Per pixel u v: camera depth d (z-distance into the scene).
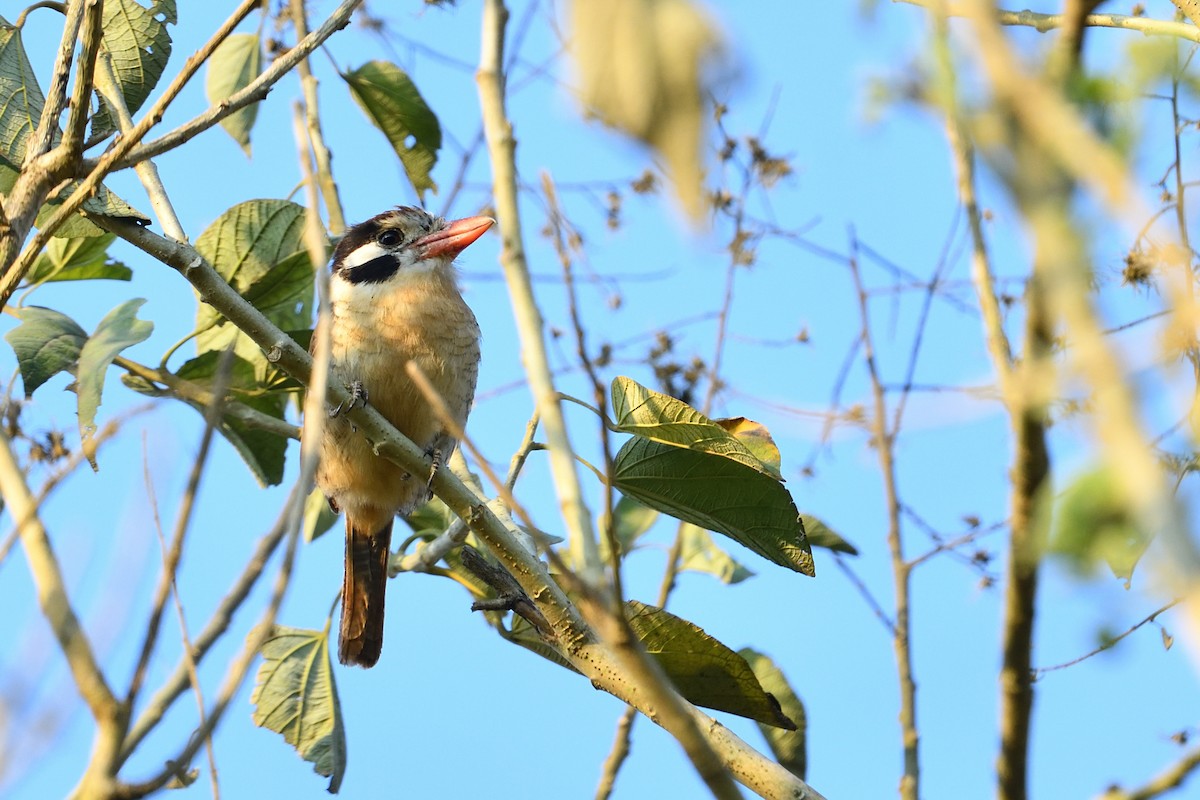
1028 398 4.13
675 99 2.20
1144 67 3.48
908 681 8.35
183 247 6.92
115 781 3.85
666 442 7.09
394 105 10.00
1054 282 3.02
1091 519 3.34
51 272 8.45
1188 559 2.83
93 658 3.98
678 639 7.18
